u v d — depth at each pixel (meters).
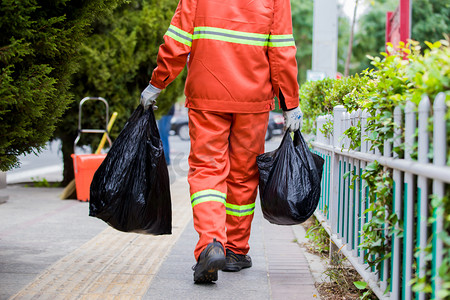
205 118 3.25
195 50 3.23
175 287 3.16
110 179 3.21
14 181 9.57
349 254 3.18
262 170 3.36
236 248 3.53
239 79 3.21
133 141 3.27
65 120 7.43
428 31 18.70
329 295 3.04
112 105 7.57
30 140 3.14
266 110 3.36
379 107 2.41
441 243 1.75
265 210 3.38
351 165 3.20
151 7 7.71
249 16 3.20
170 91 8.05
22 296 2.94
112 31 7.34
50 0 3.06
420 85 1.94
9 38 2.82
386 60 2.37
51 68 2.91
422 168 1.89
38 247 4.18
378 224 2.45
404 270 2.18
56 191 7.81
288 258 3.91
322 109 5.10
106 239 4.50
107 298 2.94
